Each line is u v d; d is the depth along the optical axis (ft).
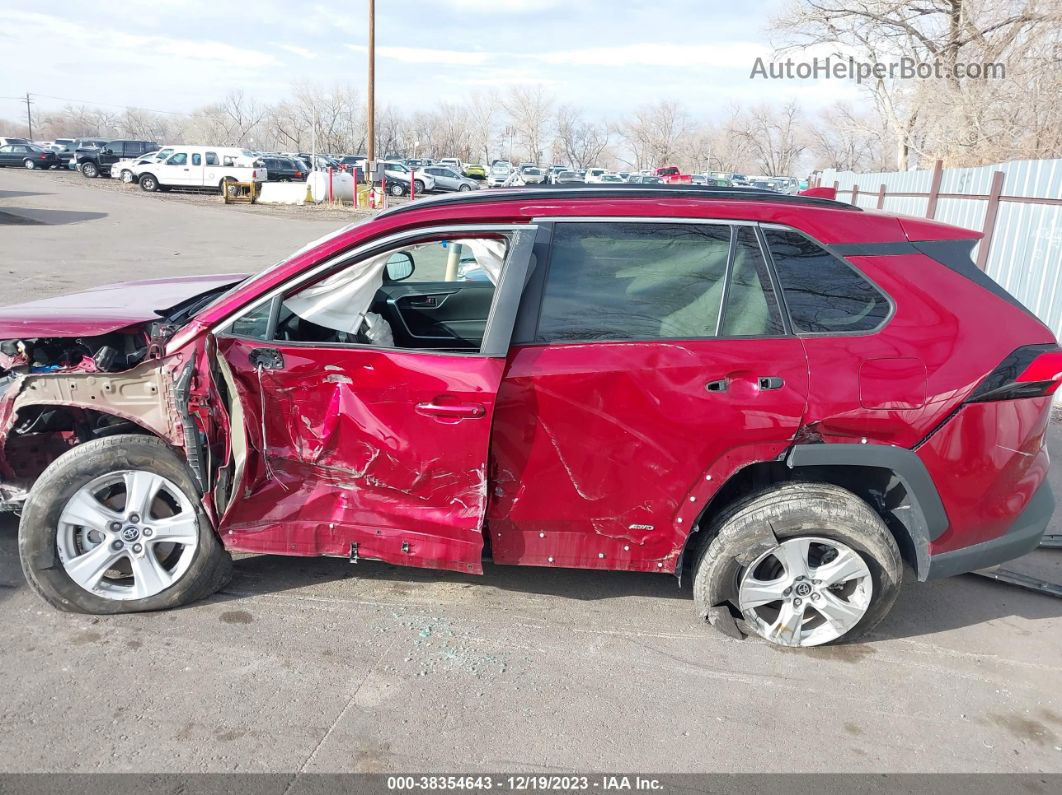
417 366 10.00
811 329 10.25
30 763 8.29
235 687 9.68
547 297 10.29
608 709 9.67
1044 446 11.23
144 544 10.84
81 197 100.78
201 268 47.26
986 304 10.59
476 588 12.32
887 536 10.46
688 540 11.12
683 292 10.33
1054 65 62.64
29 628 10.62
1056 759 9.23
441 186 146.82
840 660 10.96
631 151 284.00
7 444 11.50
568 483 10.38
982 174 38.04
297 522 10.64
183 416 10.09
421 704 9.57
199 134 347.77
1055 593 13.04
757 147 232.73
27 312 11.57
